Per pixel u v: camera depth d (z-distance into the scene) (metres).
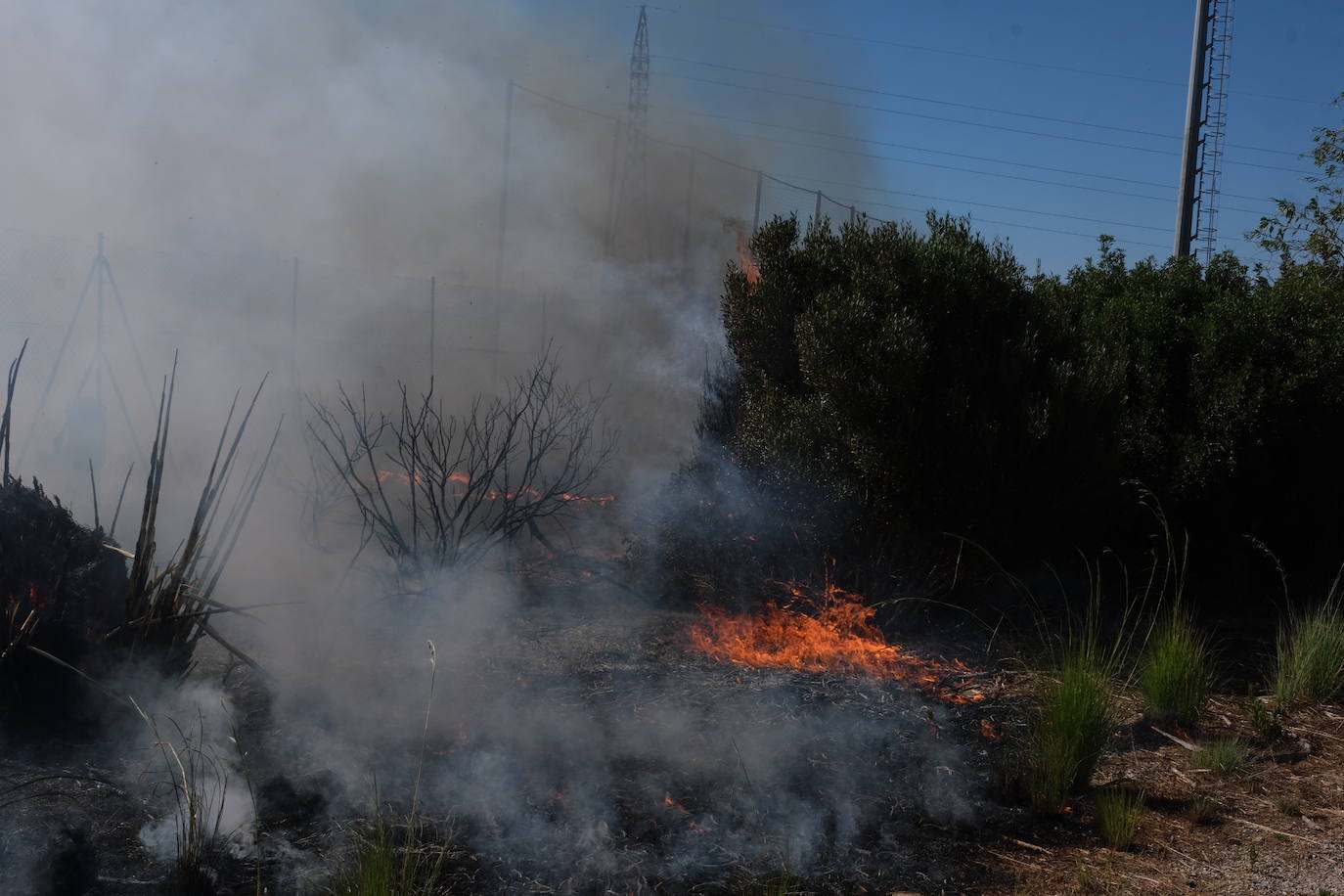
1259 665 6.08
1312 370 7.30
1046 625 6.14
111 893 2.83
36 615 3.86
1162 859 3.59
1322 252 12.70
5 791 3.30
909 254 6.32
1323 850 3.69
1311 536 7.74
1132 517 7.21
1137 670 5.66
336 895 2.83
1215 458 7.11
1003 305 6.43
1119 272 8.70
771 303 6.70
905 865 3.43
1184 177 15.26
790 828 3.63
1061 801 3.98
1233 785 4.33
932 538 6.15
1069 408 6.20
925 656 5.75
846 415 6.05
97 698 3.93
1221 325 7.40
